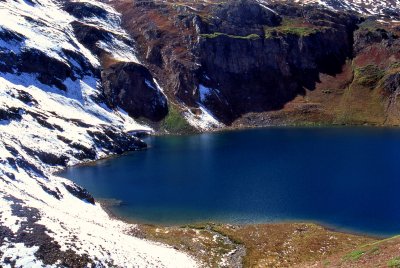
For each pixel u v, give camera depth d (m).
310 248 53.75
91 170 91.75
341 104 162.75
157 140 129.12
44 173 69.50
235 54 175.00
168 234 57.88
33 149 88.88
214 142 124.12
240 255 52.28
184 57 167.62
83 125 110.94
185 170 91.38
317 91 171.75
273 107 165.25
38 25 148.12
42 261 37.12
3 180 56.06
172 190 77.56
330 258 45.12
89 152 100.56
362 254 39.56
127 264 41.25
